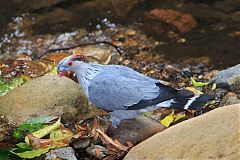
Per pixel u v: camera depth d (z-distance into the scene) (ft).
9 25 50.47
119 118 33.17
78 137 32.63
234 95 36.47
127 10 51.90
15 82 40.16
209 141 26.55
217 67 43.19
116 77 32.53
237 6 50.83
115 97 32.22
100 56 44.75
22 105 35.47
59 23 50.75
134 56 45.32
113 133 33.40
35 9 52.26
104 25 50.11
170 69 43.27
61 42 47.98
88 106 36.50
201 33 47.98
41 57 45.37
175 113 36.22
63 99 35.60
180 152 26.86
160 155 27.37
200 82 40.57
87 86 33.12
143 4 52.31
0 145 33.73
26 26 50.39
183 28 48.85
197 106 31.22
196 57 44.73
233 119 27.02
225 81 38.04
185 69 43.14
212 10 50.60
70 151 31.42
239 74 37.88
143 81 32.37
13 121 35.12
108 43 45.24
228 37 47.01
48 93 35.70
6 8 52.44
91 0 53.26
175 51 45.75
